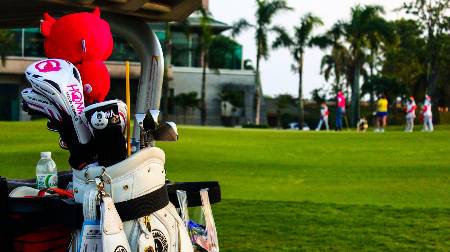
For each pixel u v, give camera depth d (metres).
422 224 9.59
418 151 22.23
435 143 24.83
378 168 17.66
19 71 45.38
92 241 3.39
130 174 3.45
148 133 3.67
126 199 3.45
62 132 3.58
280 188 13.84
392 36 55.44
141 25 4.39
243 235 8.68
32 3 4.05
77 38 3.76
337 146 23.75
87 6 4.06
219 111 57.22
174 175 15.67
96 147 3.50
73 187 3.59
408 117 38.72
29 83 3.60
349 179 15.48
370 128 51.59
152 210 3.51
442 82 67.31
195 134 27.66
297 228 9.17
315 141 25.55
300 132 30.06
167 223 3.62
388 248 8.10
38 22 4.64
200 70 56.72
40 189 3.90
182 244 3.67
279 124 65.88
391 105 68.00
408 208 11.01
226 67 57.06
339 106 42.78
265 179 15.30
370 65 68.12
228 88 57.12
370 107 68.50
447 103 68.00
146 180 3.49
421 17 61.84
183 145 22.73
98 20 3.87
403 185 14.49
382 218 10.02
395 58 69.50
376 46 55.94
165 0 4.34
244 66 59.50
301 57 53.91
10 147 20.56
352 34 55.03
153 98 4.45
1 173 14.86
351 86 63.00
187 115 56.28
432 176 16.03
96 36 3.79
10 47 45.25
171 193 4.02
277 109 67.19
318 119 65.94
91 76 3.80
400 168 17.62
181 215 3.89
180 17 4.52
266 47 53.16
